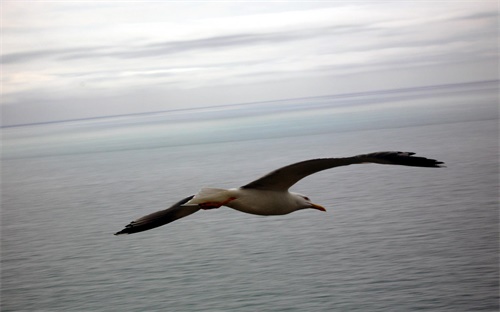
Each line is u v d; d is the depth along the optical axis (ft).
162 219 23.21
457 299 59.36
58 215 116.98
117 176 170.50
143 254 81.97
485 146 154.92
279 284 66.23
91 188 152.05
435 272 66.44
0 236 102.47
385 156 20.77
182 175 160.97
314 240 81.61
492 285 61.67
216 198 21.94
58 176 185.47
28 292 72.02
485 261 68.49
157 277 72.08
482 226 82.17
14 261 85.40
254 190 22.58
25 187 166.30
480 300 58.95
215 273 71.26
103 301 66.33
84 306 65.62
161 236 90.22
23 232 104.32
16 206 134.21
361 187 115.85
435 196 103.30
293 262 72.95
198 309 61.77
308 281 66.28
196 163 185.06
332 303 60.49
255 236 85.81
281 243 81.46
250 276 69.31
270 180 22.44
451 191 105.81
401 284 63.87
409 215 91.45
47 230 103.50
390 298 60.54
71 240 94.17
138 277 72.69
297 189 119.65
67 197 140.56
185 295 65.57
